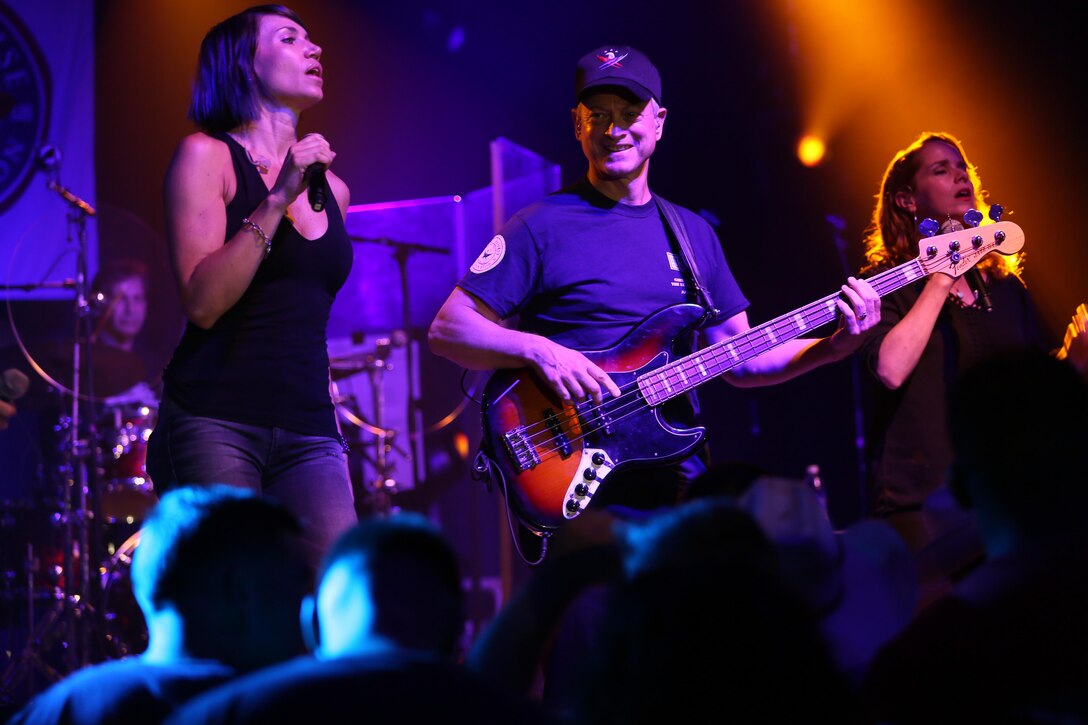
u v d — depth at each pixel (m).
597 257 3.20
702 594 1.20
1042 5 6.30
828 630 1.81
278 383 2.74
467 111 7.19
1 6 6.43
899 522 3.11
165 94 6.90
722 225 6.96
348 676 1.35
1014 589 1.53
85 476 5.35
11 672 5.09
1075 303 6.25
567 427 3.04
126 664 1.69
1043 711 1.49
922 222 3.22
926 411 3.18
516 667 1.72
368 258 6.86
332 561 1.51
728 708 1.17
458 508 6.83
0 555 5.50
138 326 6.06
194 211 2.71
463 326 3.12
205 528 1.69
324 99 7.19
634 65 3.26
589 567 1.76
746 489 2.04
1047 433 1.57
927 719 1.54
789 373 3.29
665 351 3.12
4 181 6.37
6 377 5.11
